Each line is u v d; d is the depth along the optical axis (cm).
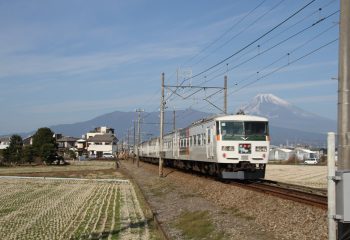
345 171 544
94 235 1700
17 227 1923
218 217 1764
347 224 582
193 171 3862
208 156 2927
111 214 2284
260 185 2414
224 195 2209
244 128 2708
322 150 14638
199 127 3216
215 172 2933
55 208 2584
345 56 810
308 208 1451
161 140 4475
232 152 2675
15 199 3086
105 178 5181
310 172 5691
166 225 1906
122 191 3628
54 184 4378
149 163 7888
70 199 3061
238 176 2677
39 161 9231
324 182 3719
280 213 1526
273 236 1327
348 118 798
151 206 2534
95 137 17262
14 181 4747
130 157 11900
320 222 1274
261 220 1544
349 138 791
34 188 3953
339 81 816
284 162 10650
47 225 1969
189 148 3569
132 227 1861
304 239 1211
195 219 1862
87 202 2867
